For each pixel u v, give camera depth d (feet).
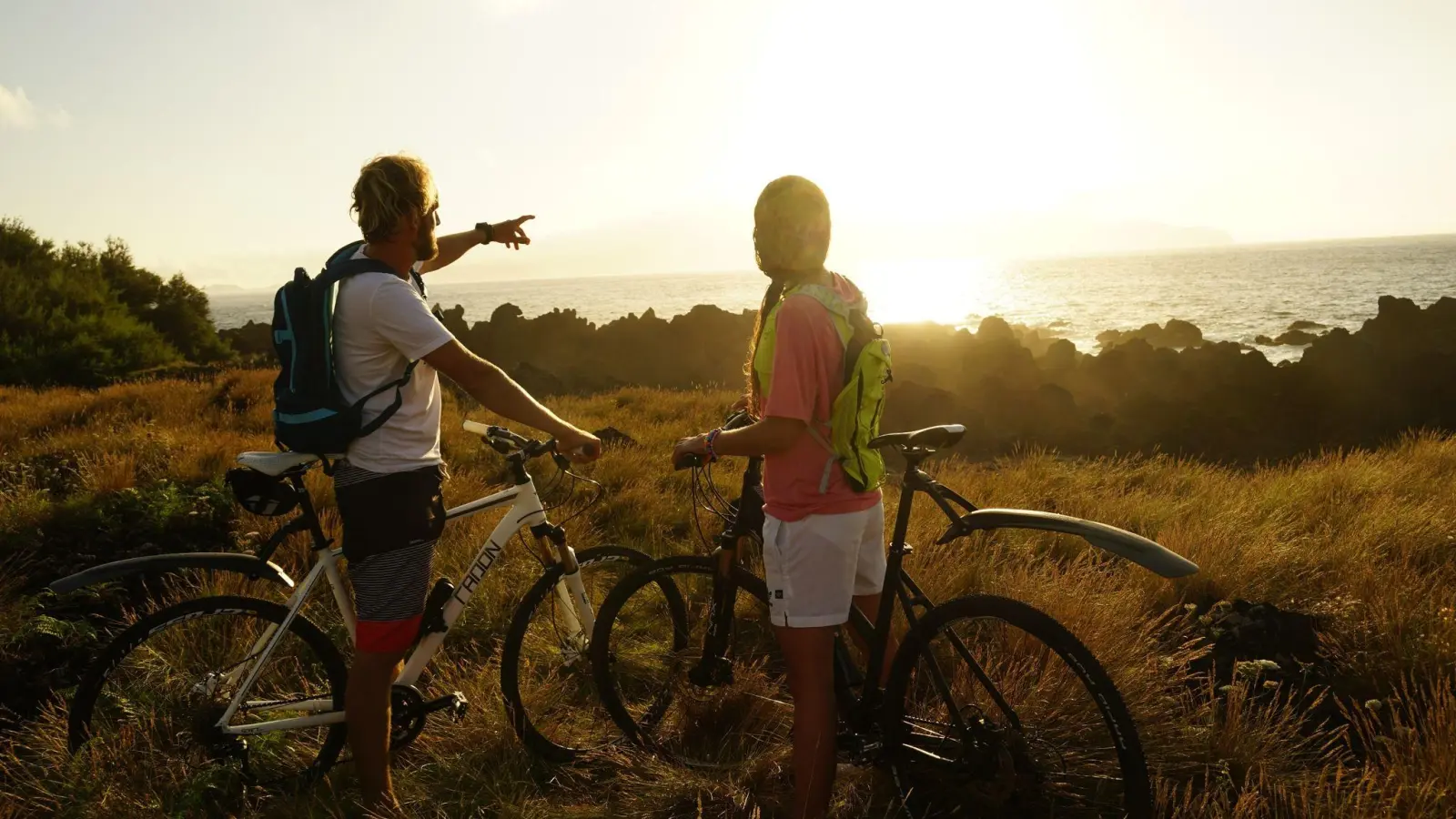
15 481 21.66
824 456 8.14
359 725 9.23
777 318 8.00
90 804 9.38
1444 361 61.98
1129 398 61.05
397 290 8.52
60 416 35.86
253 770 10.14
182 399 40.63
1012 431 55.88
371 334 8.59
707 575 10.87
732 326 98.43
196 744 9.86
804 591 8.30
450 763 10.39
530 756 10.66
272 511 9.57
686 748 10.83
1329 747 10.28
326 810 9.72
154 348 86.38
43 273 91.86
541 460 26.55
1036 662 10.02
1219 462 48.65
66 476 22.97
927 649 8.71
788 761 10.07
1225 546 16.30
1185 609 14.51
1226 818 8.66
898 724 8.91
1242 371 65.77
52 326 77.61
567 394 72.18
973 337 94.99
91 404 38.65
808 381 7.86
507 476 25.59
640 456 29.17
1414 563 16.39
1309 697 11.28
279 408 8.65
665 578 11.05
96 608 14.75
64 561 16.60
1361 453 30.73
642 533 20.74
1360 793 8.89
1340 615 13.07
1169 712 10.33
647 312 105.40
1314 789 9.12
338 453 8.75
